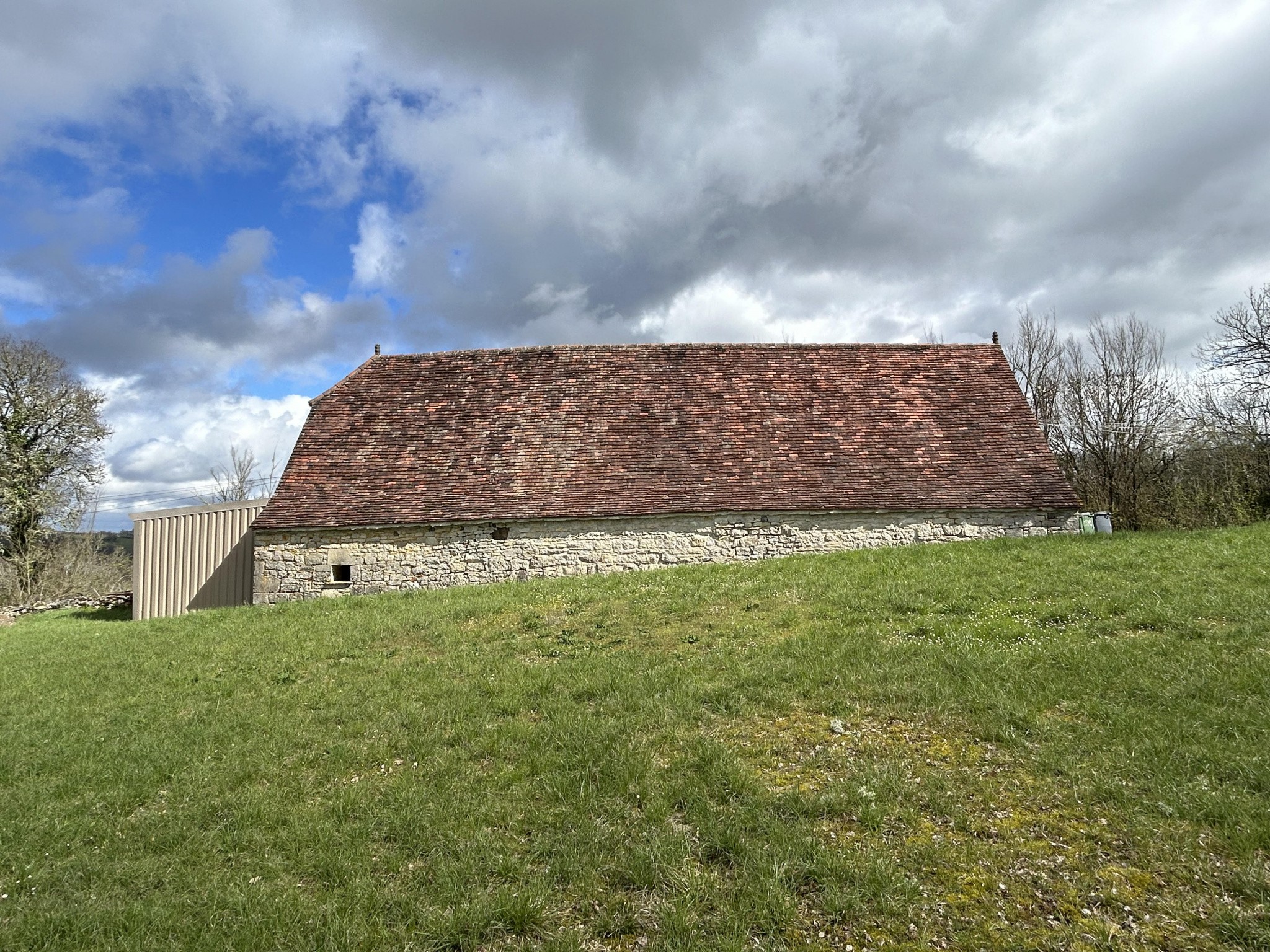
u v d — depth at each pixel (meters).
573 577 14.66
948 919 3.66
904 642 7.95
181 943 3.87
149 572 16.92
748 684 7.02
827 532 16.11
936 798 4.70
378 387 19.31
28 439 29.23
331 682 8.48
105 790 5.85
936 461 17.12
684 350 20.12
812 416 18.22
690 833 4.56
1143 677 6.42
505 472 16.81
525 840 4.66
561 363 19.70
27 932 4.00
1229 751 5.00
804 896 3.91
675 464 16.89
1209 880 3.81
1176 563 10.63
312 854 4.63
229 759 6.28
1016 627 8.19
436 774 5.66
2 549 28.80
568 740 6.01
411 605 12.71
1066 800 4.62
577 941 3.63
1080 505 16.11
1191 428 25.30
